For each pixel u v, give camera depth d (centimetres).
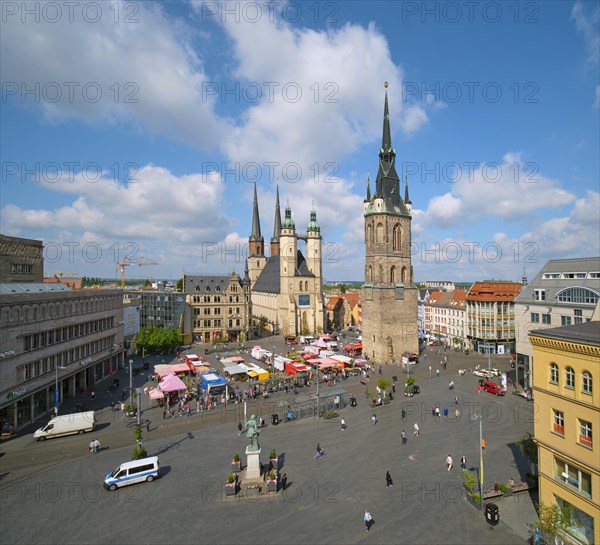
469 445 3869
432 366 8038
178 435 4225
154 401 5553
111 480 2991
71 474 3288
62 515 2638
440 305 11819
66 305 5575
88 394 5934
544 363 2523
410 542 2336
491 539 2366
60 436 4169
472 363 8244
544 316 5862
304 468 3369
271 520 2570
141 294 11512
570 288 5531
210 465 3441
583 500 2214
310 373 6731
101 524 2528
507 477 3189
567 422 2342
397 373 7400
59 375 5291
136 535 2411
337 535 2403
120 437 4175
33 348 4725
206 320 11062
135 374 7238
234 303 11294
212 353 9281
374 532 2434
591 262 5588
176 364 7381
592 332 2384
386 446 3859
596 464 2145
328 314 15600
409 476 3206
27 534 2422
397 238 8931
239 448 3841
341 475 3231
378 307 8500
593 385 2180
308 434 4241
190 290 11050
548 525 2158
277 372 7162
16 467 3431
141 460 3172
